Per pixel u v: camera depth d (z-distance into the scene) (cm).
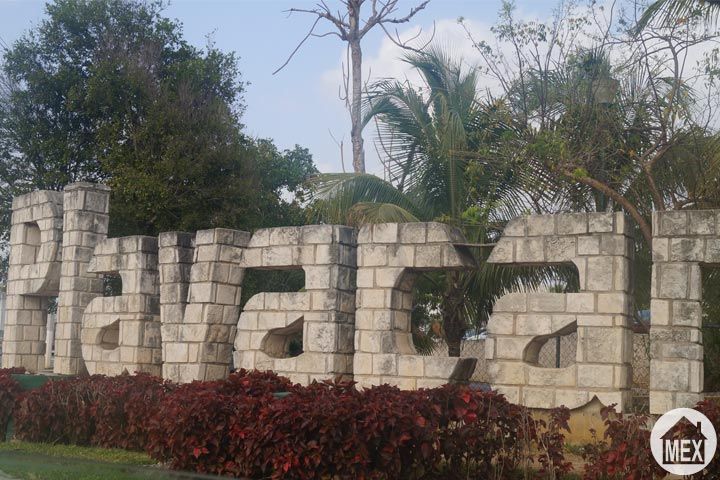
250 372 1225
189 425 1055
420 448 958
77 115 2770
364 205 1717
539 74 1695
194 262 1622
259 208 2716
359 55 2541
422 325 2205
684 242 1169
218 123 2662
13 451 1293
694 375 1137
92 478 1084
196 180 2580
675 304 1163
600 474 920
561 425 995
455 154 1727
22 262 2081
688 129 1552
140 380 1326
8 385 1436
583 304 1225
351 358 1455
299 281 2738
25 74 2767
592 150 1585
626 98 1627
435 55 1950
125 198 2527
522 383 1251
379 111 1909
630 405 1207
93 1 2811
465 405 988
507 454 1000
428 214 1819
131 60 2672
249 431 1003
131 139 2631
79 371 1884
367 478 944
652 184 1538
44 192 2017
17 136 2769
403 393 1002
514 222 1294
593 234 1232
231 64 2920
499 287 1728
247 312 1534
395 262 1384
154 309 1753
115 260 1806
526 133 1669
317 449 950
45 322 2098
